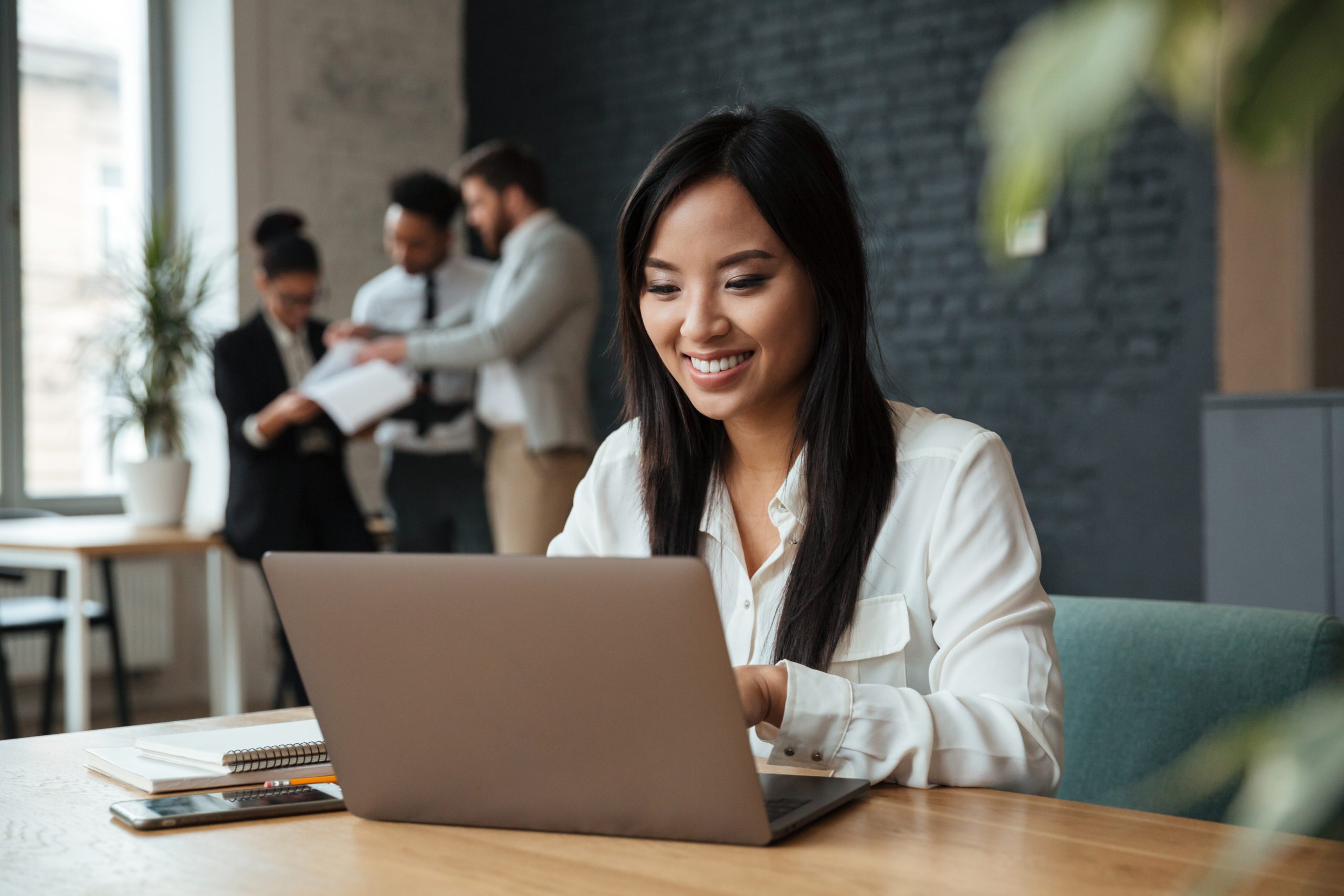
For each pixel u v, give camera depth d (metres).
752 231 1.16
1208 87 0.18
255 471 3.58
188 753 1.01
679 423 1.29
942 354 4.83
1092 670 1.25
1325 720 0.21
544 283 3.71
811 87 5.17
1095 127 0.18
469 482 4.03
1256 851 0.21
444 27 5.97
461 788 0.85
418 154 5.86
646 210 1.21
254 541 3.57
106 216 5.34
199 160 5.35
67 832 0.86
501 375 3.87
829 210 1.18
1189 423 4.35
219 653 3.84
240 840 0.84
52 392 5.21
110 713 5.14
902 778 0.97
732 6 5.37
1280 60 0.18
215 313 5.25
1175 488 4.37
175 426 4.39
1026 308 4.65
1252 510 2.71
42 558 3.50
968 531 1.14
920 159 4.90
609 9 5.70
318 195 5.51
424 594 0.82
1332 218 4.23
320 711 0.88
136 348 4.60
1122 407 4.47
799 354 1.20
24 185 5.14
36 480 5.18
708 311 1.18
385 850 0.81
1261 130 0.18
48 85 5.20
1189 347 4.34
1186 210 4.32
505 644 0.81
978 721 0.98
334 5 5.57
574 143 5.83
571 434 3.83
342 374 3.62
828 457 1.19
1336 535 2.58
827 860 0.76
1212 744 0.23
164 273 4.48
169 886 0.74
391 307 4.16
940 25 4.85
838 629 1.15
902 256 4.93
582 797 0.82
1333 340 4.32
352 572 0.84
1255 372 4.29
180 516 4.03
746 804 0.78
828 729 0.97
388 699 0.85
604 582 0.77
